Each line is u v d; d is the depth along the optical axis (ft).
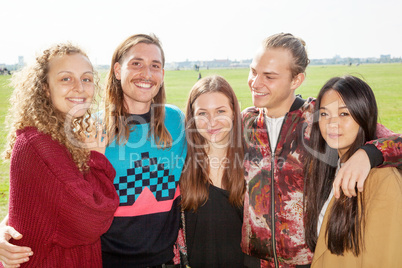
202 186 6.86
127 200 6.70
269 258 7.02
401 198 4.91
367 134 5.63
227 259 7.04
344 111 5.62
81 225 5.19
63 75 5.41
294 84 7.04
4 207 15.60
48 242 5.21
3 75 122.52
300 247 6.78
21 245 5.21
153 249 6.69
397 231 4.92
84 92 5.63
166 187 6.97
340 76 5.95
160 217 6.83
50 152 5.15
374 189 5.13
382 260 5.01
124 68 6.79
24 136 5.23
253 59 7.21
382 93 87.97
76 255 5.68
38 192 5.09
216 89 6.81
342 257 5.59
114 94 7.11
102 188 5.83
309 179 6.46
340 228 5.42
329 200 6.17
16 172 5.11
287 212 6.83
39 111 5.30
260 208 7.04
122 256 6.67
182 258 7.05
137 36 7.04
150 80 6.81
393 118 48.65
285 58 6.79
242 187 7.00
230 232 7.04
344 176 4.99
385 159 5.01
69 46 5.62
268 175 7.04
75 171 5.40
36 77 5.42
